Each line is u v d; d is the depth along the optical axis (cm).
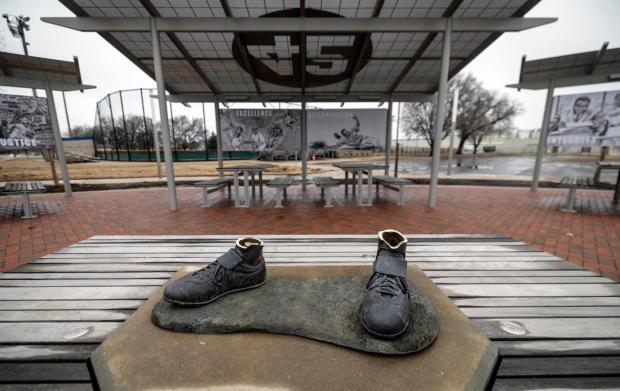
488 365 96
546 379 100
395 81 834
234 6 506
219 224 490
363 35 601
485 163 2119
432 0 491
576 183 561
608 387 97
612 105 713
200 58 688
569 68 742
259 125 921
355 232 443
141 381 89
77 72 730
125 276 183
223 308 128
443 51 533
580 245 377
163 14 517
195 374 92
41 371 103
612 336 120
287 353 101
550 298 153
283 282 156
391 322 106
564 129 774
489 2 493
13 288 164
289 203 684
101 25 504
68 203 677
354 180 781
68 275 184
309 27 511
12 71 664
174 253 231
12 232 446
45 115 710
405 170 1584
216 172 1445
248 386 87
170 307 128
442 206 634
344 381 89
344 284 154
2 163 1691
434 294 147
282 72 777
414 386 87
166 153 575
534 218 521
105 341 107
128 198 743
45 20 490
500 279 177
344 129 928
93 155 2470
